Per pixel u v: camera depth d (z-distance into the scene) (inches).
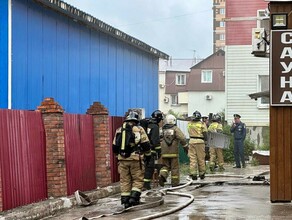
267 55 525.0
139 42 940.6
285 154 421.4
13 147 385.7
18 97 559.8
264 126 1189.1
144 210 419.8
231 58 1205.7
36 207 385.4
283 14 418.9
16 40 556.7
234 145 880.3
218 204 440.5
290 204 426.9
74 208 441.1
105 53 808.3
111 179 565.3
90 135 526.9
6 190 371.9
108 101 817.5
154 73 1103.6
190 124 663.8
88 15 699.4
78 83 710.5
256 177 633.0
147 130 520.1
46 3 600.7
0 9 546.9
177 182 583.8
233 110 1201.4
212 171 791.7
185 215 385.7
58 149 439.2
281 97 419.2
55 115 439.5
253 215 377.7
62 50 665.0
